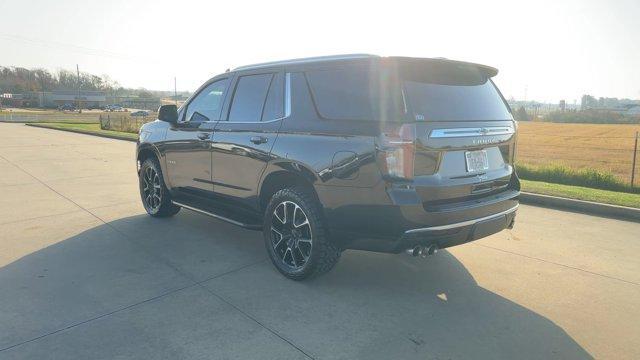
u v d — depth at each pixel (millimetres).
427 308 3535
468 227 3520
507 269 4375
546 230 5730
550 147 28812
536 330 3213
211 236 5340
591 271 4336
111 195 7695
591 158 21391
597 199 7031
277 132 4090
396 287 3930
